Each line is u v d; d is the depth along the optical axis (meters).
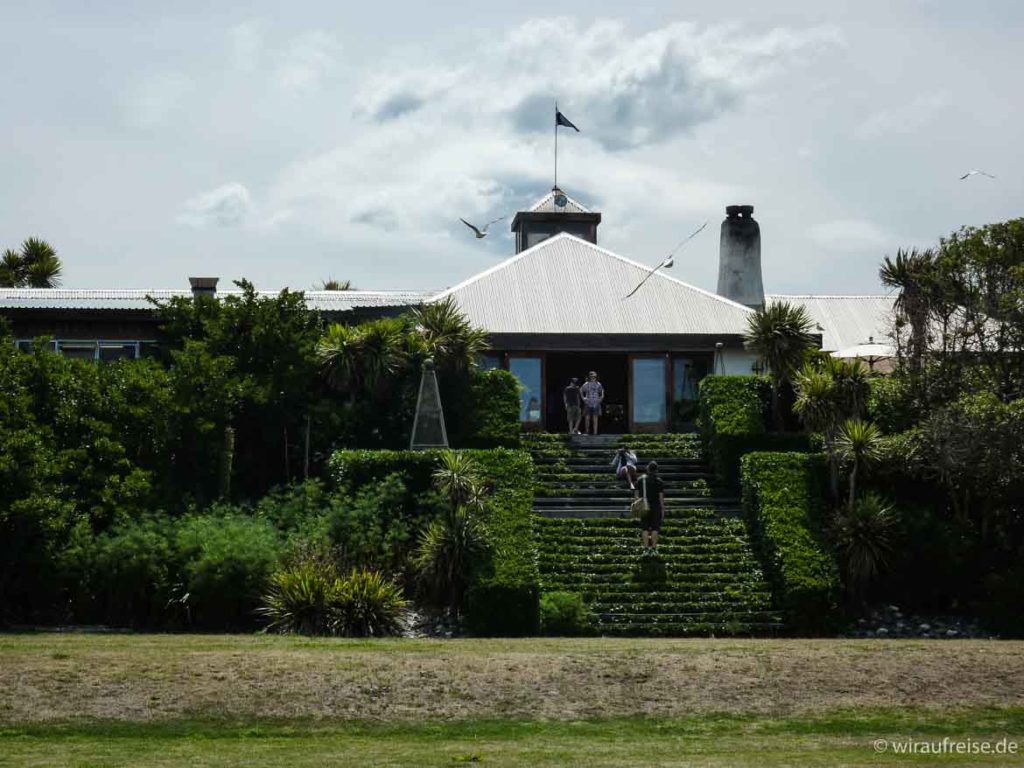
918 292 35.94
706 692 17.91
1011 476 30.25
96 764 14.54
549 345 40.00
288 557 27.69
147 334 38.19
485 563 28.08
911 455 31.34
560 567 29.91
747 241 49.09
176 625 26.62
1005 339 34.53
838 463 32.09
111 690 17.36
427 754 15.18
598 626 27.58
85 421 30.38
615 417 43.56
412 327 36.72
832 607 28.62
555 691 17.83
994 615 29.06
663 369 40.78
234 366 34.41
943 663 19.28
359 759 14.88
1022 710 17.44
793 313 37.41
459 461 30.47
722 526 32.31
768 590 29.61
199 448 32.56
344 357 35.00
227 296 35.94
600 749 15.54
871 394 34.59
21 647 19.98
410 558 28.77
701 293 42.28
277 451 35.19
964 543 30.47
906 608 30.22
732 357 40.50
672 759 15.01
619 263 43.56
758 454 32.81
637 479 33.09
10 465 27.44
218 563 26.77
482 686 17.91
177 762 14.67
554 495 33.88
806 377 33.03
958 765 14.75
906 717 17.14
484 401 36.22
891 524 30.33
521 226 50.75
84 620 27.20
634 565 30.19
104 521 29.22
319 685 17.72
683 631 27.69
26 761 14.67
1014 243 35.06
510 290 42.00
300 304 36.44
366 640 22.11
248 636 23.17
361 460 31.38
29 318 37.84
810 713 17.25
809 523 30.59
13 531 27.19
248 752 15.24
